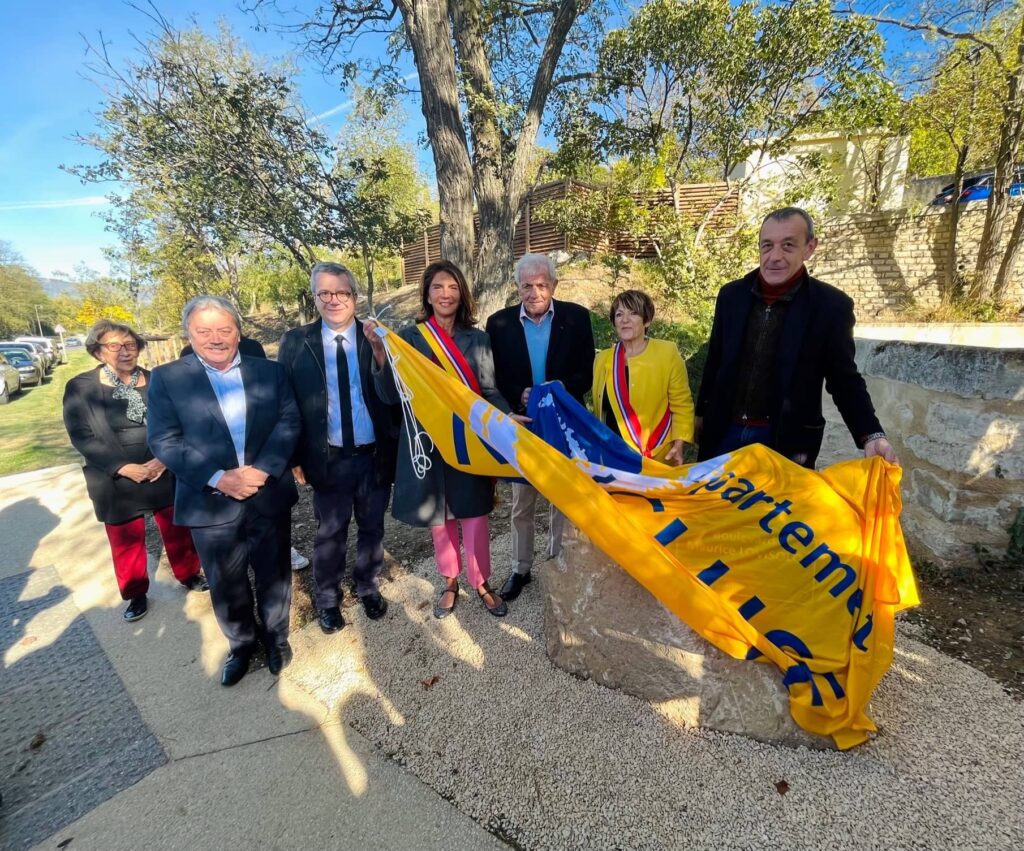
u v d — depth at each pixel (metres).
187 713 2.42
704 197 12.75
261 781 2.04
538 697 2.31
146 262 18.00
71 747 2.27
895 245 13.20
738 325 2.56
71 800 2.01
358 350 2.81
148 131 8.73
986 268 11.61
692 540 2.25
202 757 2.17
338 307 2.71
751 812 1.75
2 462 7.66
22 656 2.93
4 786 2.09
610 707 2.22
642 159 10.93
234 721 2.36
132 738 2.29
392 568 3.61
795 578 2.12
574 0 7.50
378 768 2.05
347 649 2.78
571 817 1.80
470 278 7.38
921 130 14.68
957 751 1.90
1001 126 10.93
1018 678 2.22
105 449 2.95
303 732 2.26
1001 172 11.07
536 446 2.30
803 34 9.41
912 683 2.21
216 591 2.54
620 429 2.85
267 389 2.59
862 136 13.04
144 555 3.24
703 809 1.78
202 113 8.62
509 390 3.23
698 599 2.00
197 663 2.79
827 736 1.96
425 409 2.62
